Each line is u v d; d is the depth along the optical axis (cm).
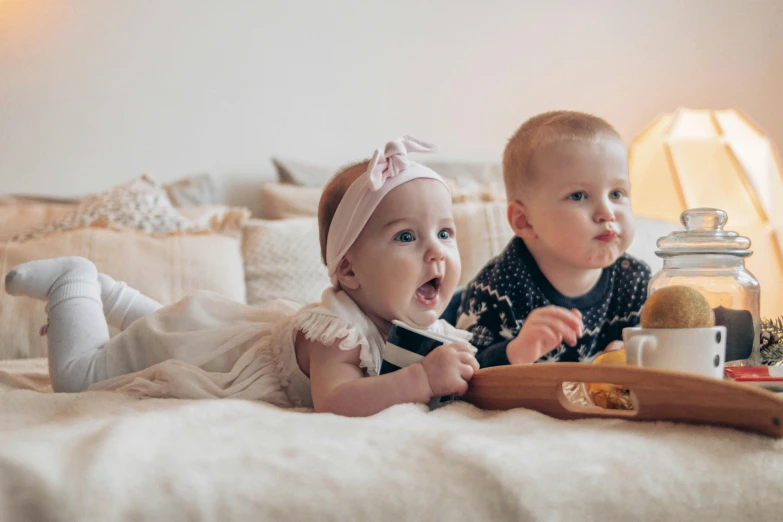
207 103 251
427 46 269
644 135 226
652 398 71
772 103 294
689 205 210
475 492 59
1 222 200
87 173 243
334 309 94
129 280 178
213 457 61
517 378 80
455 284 99
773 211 213
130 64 246
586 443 64
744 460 62
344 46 262
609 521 59
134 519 55
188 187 234
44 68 240
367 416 85
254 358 101
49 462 58
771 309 204
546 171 130
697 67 289
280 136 257
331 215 100
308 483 59
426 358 87
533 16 278
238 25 254
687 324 79
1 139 238
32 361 157
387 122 266
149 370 101
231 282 187
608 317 142
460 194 217
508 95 276
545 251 134
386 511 58
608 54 284
